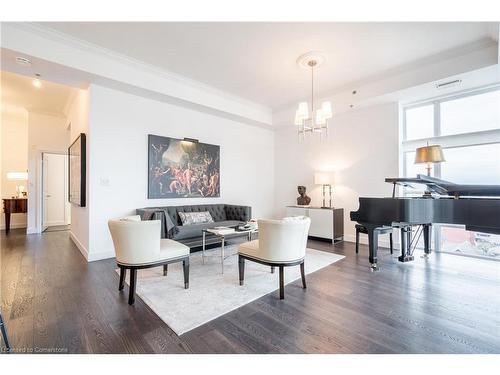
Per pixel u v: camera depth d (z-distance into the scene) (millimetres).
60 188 7398
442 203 2758
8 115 6406
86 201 3844
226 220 5086
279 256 2473
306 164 5965
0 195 6453
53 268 3305
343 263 3596
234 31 2914
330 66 3766
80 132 4320
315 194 5777
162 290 2607
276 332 1866
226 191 5609
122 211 3998
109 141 3863
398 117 4480
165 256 2506
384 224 3170
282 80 4285
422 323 1991
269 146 6617
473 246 3979
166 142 4527
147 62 3678
